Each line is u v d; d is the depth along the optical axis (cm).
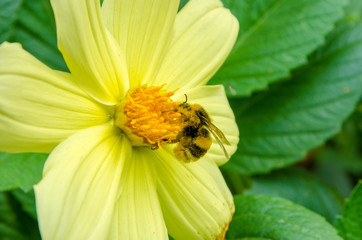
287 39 28
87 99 20
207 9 23
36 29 26
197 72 23
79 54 20
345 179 31
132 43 21
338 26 29
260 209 24
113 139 21
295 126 28
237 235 24
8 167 22
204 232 22
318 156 31
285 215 24
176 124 21
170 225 22
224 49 23
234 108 28
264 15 28
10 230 24
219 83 27
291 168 28
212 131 22
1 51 19
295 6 28
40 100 19
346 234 24
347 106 28
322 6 28
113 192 20
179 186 22
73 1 19
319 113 28
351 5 31
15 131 19
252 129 28
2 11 25
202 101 23
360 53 28
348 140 31
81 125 20
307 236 23
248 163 28
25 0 26
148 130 21
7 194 25
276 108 28
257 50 28
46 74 19
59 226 18
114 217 20
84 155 19
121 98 21
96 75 20
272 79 27
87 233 19
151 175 22
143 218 21
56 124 19
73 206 19
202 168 22
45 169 19
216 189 22
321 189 28
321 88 28
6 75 19
